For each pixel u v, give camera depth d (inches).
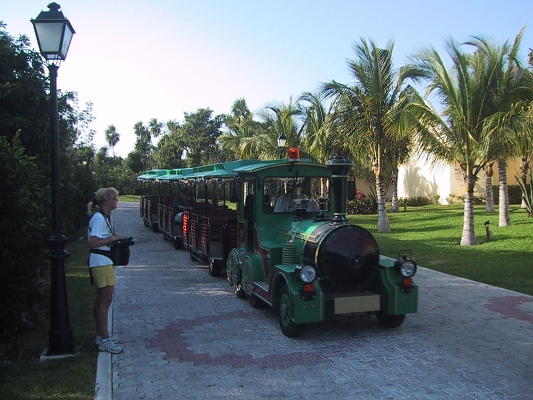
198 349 236.5
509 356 221.6
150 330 268.2
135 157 2201.0
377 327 267.1
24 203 229.6
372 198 1021.8
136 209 1258.0
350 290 252.8
